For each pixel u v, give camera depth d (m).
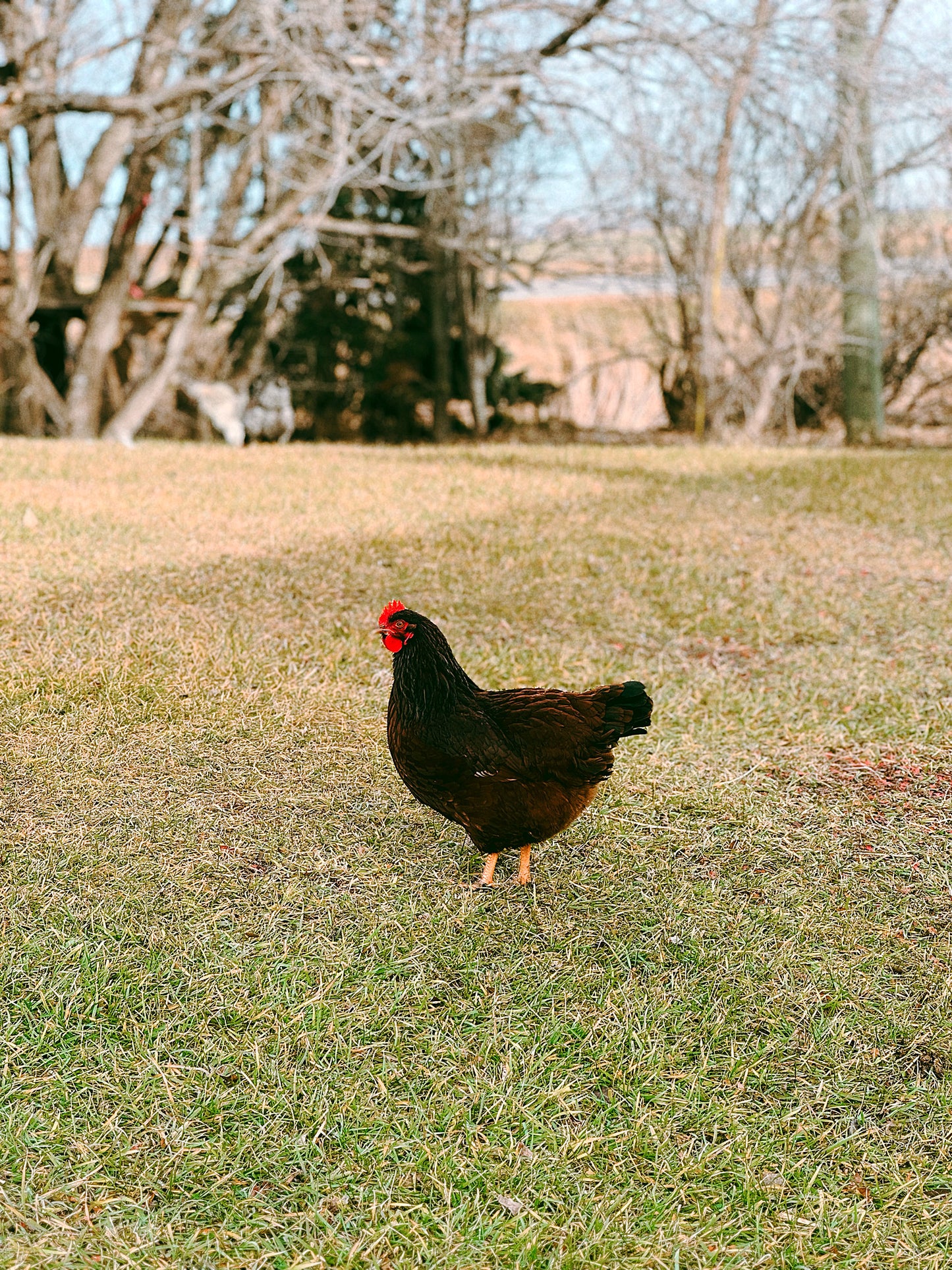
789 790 4.62
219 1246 2.33
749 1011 3.19
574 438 21.33
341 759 4.66
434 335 20.61
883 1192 2.57
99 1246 2.31
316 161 17.83
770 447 19.03
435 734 3.45
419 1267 2.31
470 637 6.42
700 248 19.36
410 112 14.77
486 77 15.04
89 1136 2.59
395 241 19.55
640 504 11.29
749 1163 2.63
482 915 3.61
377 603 6.98
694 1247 2.41
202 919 3.46
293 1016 3.02
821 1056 3.02
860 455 16.81
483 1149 2.62
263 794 4.30
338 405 21.11
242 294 19.14
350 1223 2.41
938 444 20.25
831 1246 2.43
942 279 20.44
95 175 16.69
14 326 16.84
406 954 3.37
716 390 20.00
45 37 14.53
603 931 3.56
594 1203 2.50
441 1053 2.93
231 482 11.42
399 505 10.48
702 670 6.06
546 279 24.38
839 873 3.98
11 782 4.24
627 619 7.00
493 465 14.10
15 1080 2.74
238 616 6.47
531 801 3.52
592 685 5.69
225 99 15.06
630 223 19.14
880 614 7.30
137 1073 2.79
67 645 5.70
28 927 3.36
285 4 14.76
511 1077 2.86
